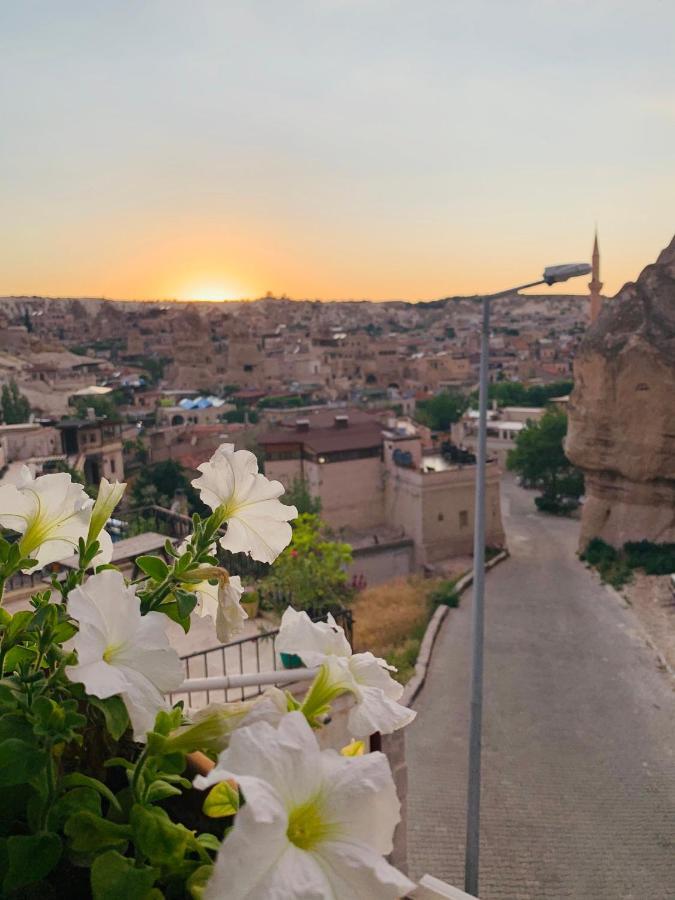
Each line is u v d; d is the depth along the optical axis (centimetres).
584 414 3316
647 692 1973
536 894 1200
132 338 17362
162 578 128
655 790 1502
